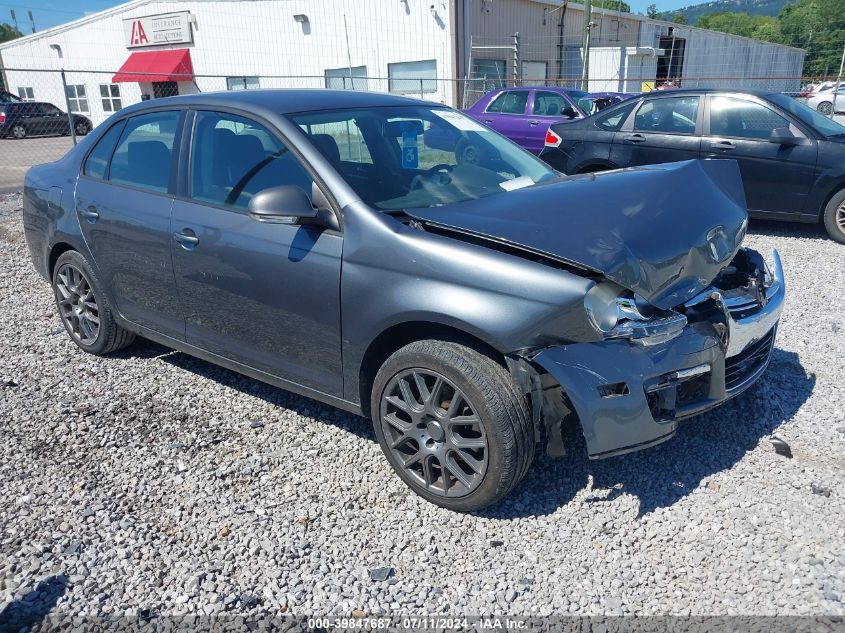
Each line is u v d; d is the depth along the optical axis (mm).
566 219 2961
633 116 8273
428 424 2971
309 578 2637
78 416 3857
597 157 8453
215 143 3627
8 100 29031
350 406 3279
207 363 4555
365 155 3465
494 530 2891
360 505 3064
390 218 3051
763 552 2709
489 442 2770
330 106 3654
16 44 31578
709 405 2982
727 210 3395
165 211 3746
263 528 2918
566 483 3178
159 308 3965
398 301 2904
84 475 3301
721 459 3328
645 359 2701
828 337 4777
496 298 2736
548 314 2666
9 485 3223
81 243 4277
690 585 2561
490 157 3934
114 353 4715
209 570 2676
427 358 2871
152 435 3650
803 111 7602
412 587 2586
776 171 7449
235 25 24859
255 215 3002
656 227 2980
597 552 2748
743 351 3279
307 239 3182
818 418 3666
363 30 21844
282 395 4082
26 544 2826
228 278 3475
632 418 2684
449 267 2826
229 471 3312
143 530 2908
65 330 5160
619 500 3049
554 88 12430
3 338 5039
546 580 2609
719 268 3092
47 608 2494
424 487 3049
